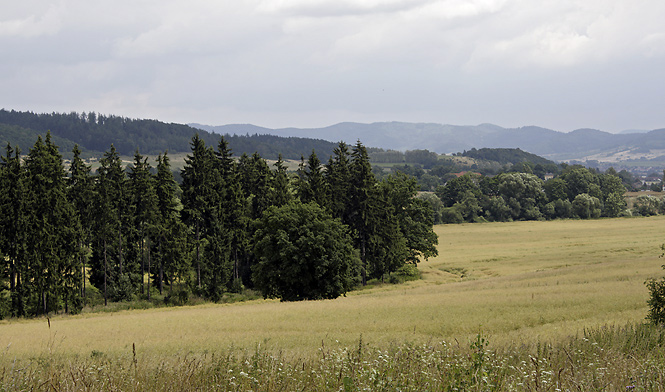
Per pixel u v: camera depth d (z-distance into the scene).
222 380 9.02
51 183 61.91
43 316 58.47
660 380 8.22
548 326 25.97
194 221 73.38
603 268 59.66
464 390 7.66
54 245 60.12
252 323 33.84
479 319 31.31
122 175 70.19
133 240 70.94
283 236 52.56
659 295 18.80
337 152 78.56
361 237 74.88
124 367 10.34
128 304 65.00
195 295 71.25
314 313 37.69
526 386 8.23
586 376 8.74
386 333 26.47
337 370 8.84
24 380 8.91
